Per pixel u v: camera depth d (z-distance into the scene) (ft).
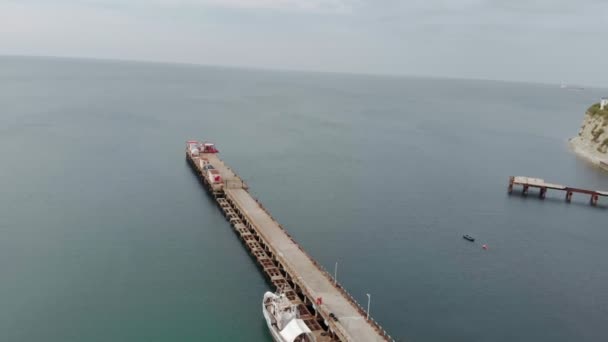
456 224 354.74
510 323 225.35
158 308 219.41
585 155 643.45
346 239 312.50
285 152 563.89
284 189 414.00
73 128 620.49
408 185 454.81
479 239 327.67
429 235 329.31
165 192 385.09
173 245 286.05
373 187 439.63
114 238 289.94
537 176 522.88
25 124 627.05
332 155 564.30
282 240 281.95
